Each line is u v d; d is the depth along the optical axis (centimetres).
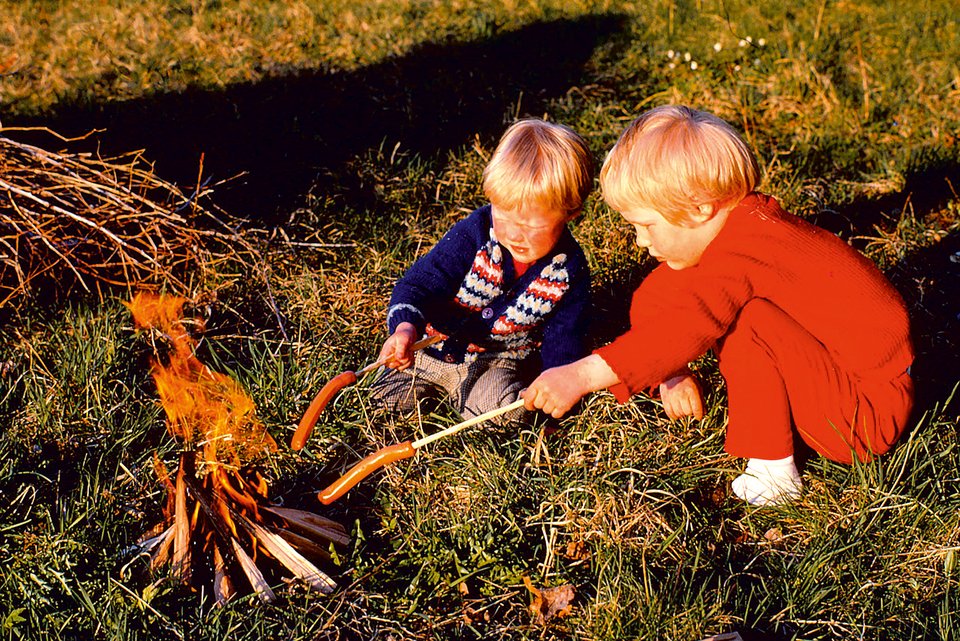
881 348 255
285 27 641
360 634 246
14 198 370
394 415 317
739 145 239
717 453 297
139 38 624
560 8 665
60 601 247
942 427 301
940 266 393
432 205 439
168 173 443
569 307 304
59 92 532
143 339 350
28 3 707
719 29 612
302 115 504
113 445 298
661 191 240
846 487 279
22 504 277
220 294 375
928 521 266
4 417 310
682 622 240
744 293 251
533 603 253
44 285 373
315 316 366
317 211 427
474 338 311
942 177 449
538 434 301
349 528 281
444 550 265
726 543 273
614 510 277
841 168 468
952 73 539
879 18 623
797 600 250
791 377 262
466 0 683
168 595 249
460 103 519
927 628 240
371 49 596
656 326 251
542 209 265
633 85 553
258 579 252
